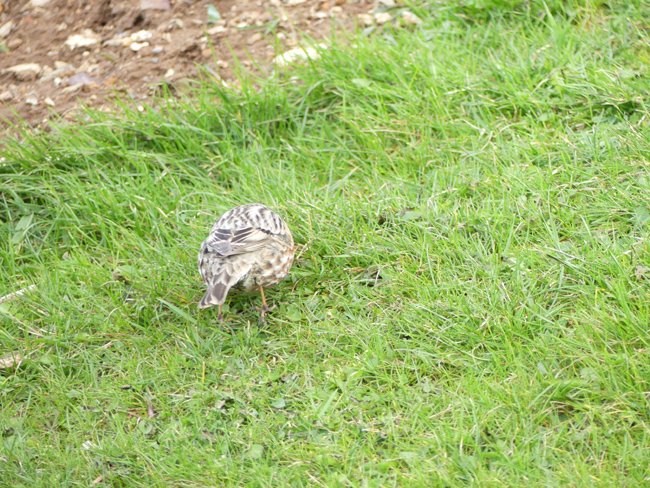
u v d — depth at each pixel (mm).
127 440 9086
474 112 12391
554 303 9719
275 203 11547
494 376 9133
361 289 10367
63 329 10570
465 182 11375
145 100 13617
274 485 8438
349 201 11422
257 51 14211
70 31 15109
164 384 9773
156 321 10508
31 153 12648
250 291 10531
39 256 11695
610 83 12180
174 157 12680
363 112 12734
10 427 9562
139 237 11609
